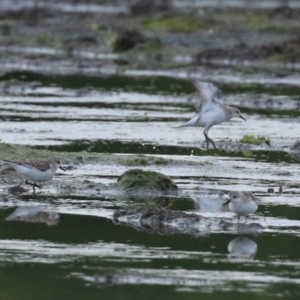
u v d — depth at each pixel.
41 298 10.66
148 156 18.75
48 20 47.44
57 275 11.52
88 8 60.22
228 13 51.06
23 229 13.56
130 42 40.94
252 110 26.22
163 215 14.08
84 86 30.56
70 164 17.94
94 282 11.31
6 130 21.59
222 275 11.70
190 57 39.41
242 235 13.50
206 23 45.44
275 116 25.22
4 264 11.94
